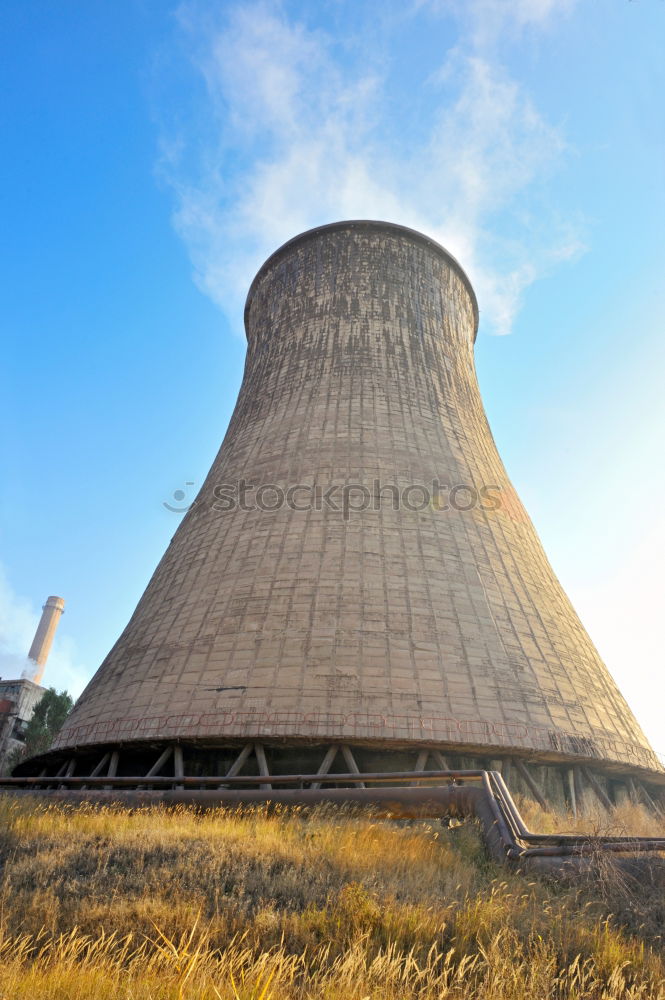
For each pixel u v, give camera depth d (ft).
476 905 24.20
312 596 70.08
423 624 68.28
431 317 108.99
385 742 59.52
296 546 75.72
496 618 72.74
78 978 17.98
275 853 30.83
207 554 81.35
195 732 61.36
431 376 100.48
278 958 18.97
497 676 66.54
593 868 28.04
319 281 110.22
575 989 19.62
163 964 19.49
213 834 33.86
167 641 72.64
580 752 65.31
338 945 21.58
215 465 101.50
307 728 59.52
